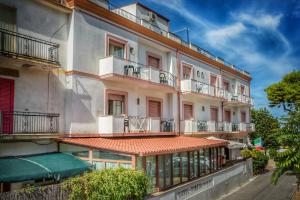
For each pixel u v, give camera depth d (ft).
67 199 28.58
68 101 44.11
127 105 54.65
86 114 46.14
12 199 25.20
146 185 34.01
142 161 38.63
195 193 46.26
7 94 37.52
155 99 63.21
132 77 51.67
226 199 53.36
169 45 66.90
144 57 61.31
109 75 47.96
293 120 37.81
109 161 39.24
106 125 48.06
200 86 73.67
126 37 54.75
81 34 46.14
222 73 92.58
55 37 43.70
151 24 64.90
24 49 38.83
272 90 114.32
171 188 42.50
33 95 40.40
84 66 46.32
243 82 110.73
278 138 37.50
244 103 101.24
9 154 37.22
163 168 43.60
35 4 41.32
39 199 26.73
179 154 48.32
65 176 35.37
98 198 28.84
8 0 38.01
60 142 43.04
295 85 111.86
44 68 40.93
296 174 38.29
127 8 64.13
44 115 39.96
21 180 30.94
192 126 71.05
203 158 56.90
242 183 68.49
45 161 36.86
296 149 36.50
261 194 57.00
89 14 47.80
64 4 45.91
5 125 36.50
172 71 67.56
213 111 86.94
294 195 51.93
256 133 121.90
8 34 35.83
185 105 73.46
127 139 50.08
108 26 51.21
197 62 78.38
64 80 44.65
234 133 93.20
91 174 30.68
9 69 38.04
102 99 49.42
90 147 40.70
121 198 30.01
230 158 91.97
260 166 82.64
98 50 49.06
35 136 38.52
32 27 40.55
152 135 57.31
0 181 29.43
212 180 52.47
